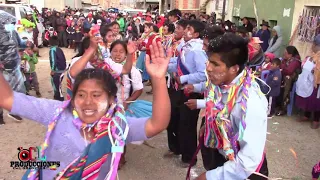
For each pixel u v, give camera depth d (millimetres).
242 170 2039
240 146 2109
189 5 28516
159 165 4422
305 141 5395
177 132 4480
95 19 17094
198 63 3662
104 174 1720
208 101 2316
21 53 7223
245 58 2172
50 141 1812
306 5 9156
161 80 1726
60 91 6828
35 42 14195
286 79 6695
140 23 16828
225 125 2203
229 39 2131
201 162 4504
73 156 1799
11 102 1850
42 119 1883
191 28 3926
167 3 38656
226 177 2064
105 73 1810
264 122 2068
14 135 5270
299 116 6719
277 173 4258
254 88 2172
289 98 6730
